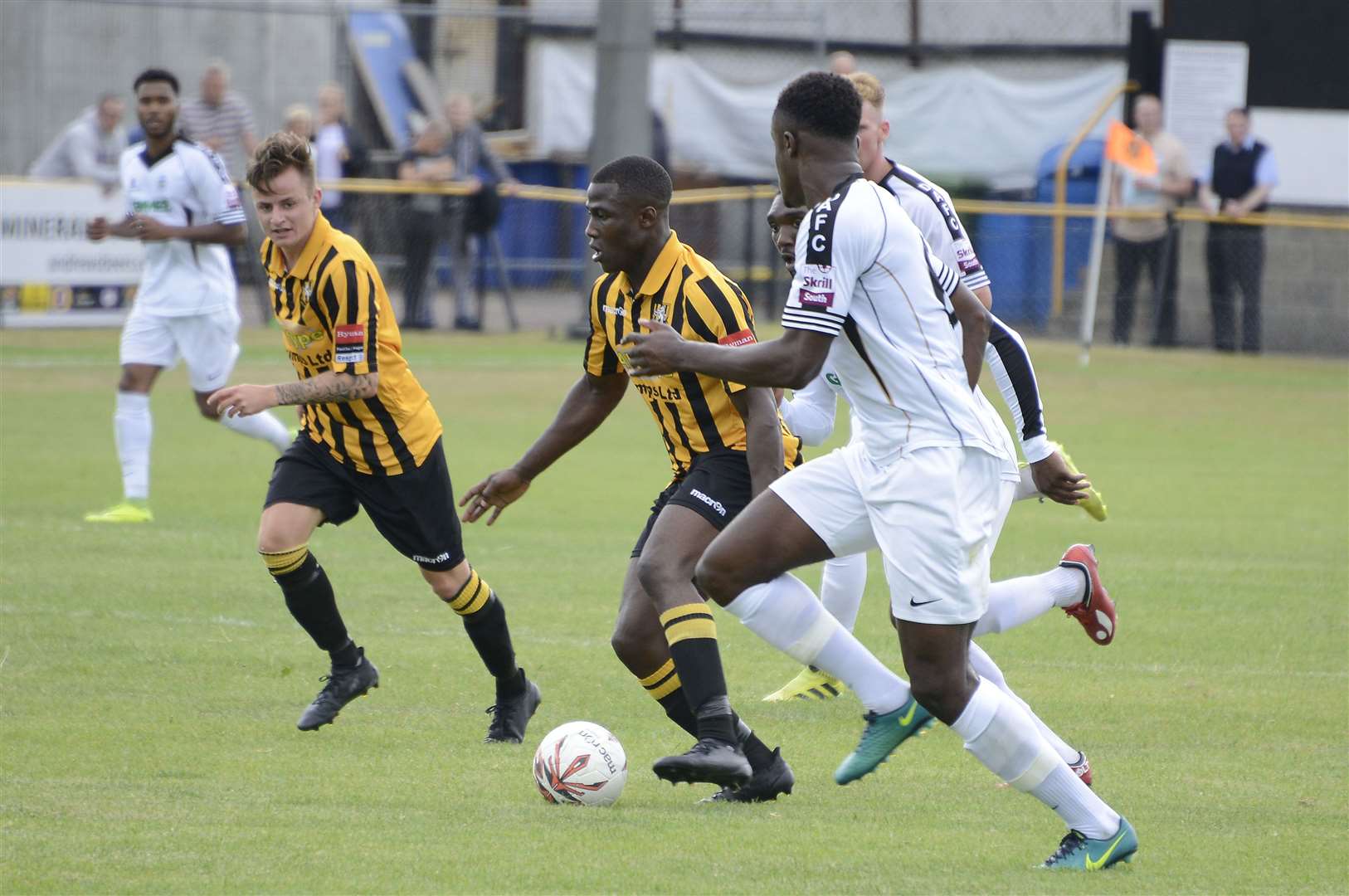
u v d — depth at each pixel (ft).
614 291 64.44
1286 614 98.22
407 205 239.50
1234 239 238.07
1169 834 57.67
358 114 276.41
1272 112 246.06
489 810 59.31
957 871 52.70
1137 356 234.99
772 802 61.46
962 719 52.65
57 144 222.07
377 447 69.26
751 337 62.95
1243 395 205.16
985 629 65.92
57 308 216.74
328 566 109.81
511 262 266.98
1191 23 246.47
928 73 266.77
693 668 59.47
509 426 174.70
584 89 271.90
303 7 254.88
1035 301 252.21
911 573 52.34
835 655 56.80
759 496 57.52
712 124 272.92
